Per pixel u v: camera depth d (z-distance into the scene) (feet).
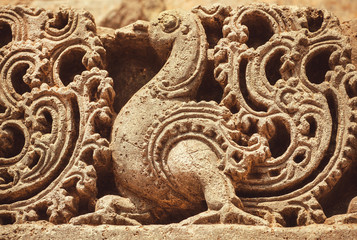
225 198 5.90
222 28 7.16
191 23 7.00
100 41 7.18
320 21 7.12
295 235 5.61
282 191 6.21
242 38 6.87
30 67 6.98
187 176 6.08
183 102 6.55
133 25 7.24
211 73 6.95
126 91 7.39
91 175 6.31
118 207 6.21
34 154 6.53
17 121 6.75
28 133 6.67
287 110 6.44
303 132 6.31
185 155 6.15
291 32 6.86
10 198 6.39
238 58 6.75
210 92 7.07
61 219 6.14
